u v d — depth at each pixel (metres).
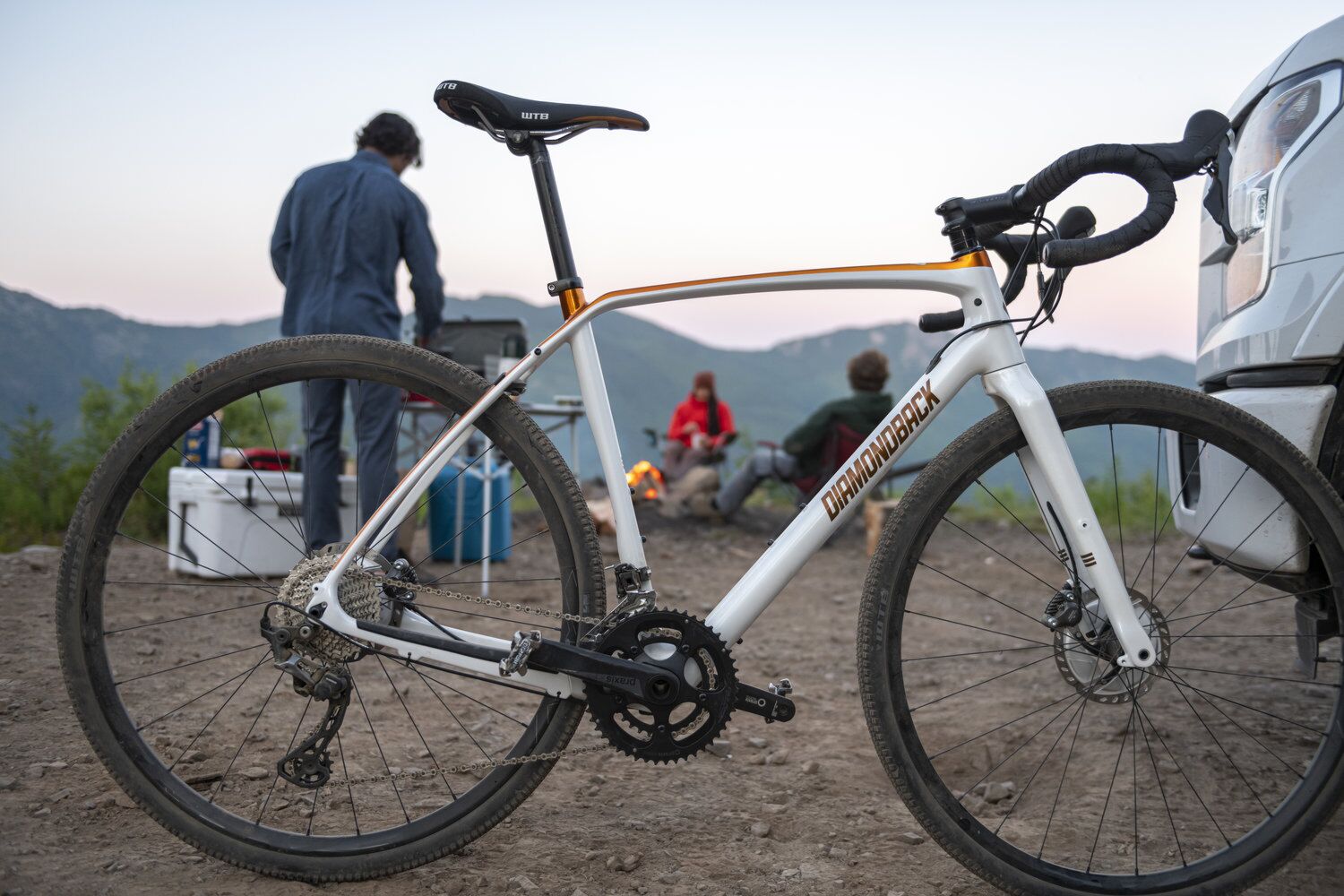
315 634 1.72
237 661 3.09
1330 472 1.92
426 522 5.20
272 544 4.48
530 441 1.79
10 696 2.56
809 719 2.89
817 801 2.24
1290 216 1.99
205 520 4.39
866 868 1.90
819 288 1.77
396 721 2.62
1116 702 1.79
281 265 4.10
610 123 1.79
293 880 1.74
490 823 1.76
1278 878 1.86
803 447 6.93
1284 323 1.95
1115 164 1.64
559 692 1.75
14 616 3.37
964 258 1.78
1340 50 2.00
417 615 1.81
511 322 5.96
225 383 1.78
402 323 4.22
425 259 4.10
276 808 2.01
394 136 4.20
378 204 3.94
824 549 6.68
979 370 1.77
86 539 1.74
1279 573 1.90
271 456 4.68
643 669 1.69
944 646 3.90
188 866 1.77
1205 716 2.81
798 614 4.56
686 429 7.80
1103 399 1.76
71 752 2.24
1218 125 1.66
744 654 3.71
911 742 1.72
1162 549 6.21
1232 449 1.78
